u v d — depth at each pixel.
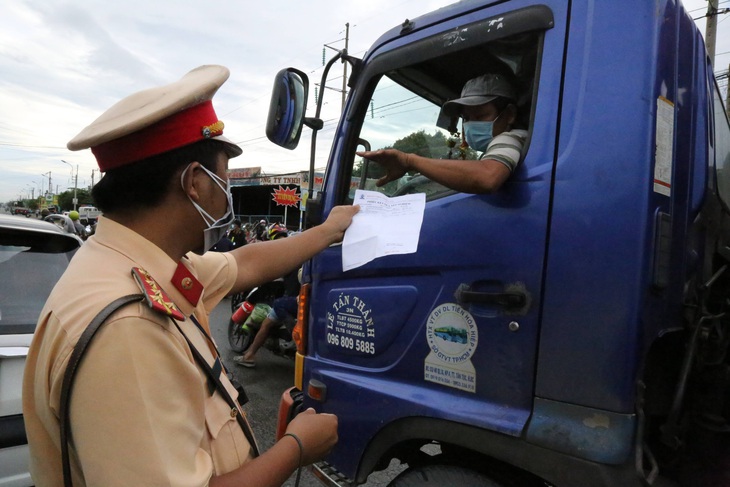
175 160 0.88
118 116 0.83
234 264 1.38
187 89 0.87
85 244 0.90
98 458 0.70
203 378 0.94
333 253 1.92
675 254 1.42
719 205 1.82
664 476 1.49
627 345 1.19
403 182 1.85
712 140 1.79
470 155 1.87
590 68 1.34
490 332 1.42
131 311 0.76
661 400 1.52
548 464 1.26
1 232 2.43
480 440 1.39
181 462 0.75
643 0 1.30
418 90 2.03
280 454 0.96
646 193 1.21
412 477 1.62
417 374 1.61
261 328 5.08
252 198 33.69
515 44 1.57
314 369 1.99
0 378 1.93
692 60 1.56
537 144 1.39
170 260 0.90
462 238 1.49
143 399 0.72
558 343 1.28
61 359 0.74
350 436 1.79
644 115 1.24
